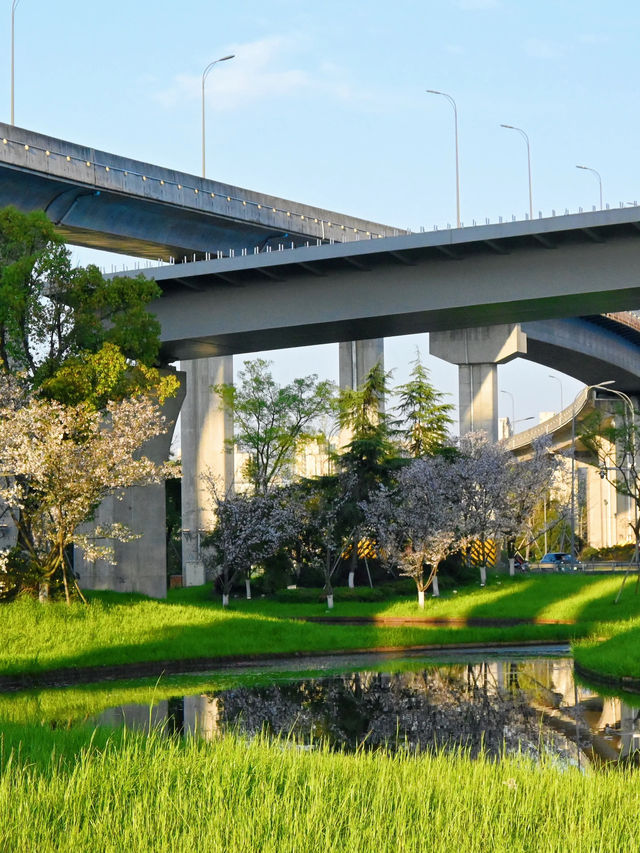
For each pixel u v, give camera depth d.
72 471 52.69
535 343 108.62
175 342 70.06
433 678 43.06
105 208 82.69
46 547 58.22
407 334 68.94
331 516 88.94
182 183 86.50
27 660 42.97
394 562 86.12
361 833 13.33
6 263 58.38
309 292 65.12
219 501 89.12
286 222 97.50
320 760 18.23
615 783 16.88
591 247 57.16
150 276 67.44
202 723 30.83
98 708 34.34
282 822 13.80
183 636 51.34
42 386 56.03
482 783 16.12
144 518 77.00
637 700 35.75
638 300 58.69
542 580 85.56
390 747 26.39
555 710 33.34
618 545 142.62
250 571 92.69
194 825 13.67
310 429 100.12
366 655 53.28
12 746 20.09
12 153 72.44
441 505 84.81
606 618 68.00
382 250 60.25
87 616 52.62
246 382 97.19
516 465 99.00
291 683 41.91
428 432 103.44
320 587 94.50
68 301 59.12
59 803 14.80
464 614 75.25
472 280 60.25
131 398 56.25
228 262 65.19
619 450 109.00
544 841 13.21
